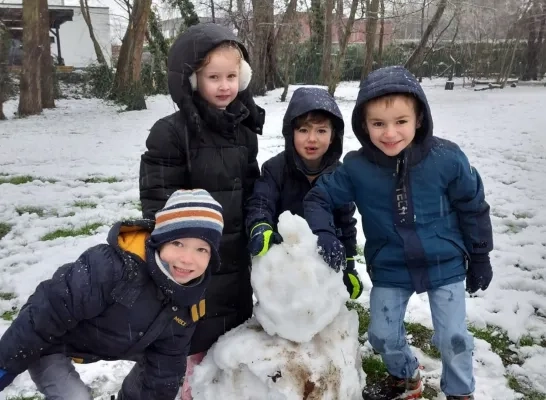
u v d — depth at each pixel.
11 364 1.93
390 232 2.42
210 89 2.32
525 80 31.91
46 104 20.06
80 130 13.78
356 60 31.97
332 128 2.49
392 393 2.72
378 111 2.27
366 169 2.43
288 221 2.18
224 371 2.12
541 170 7.96
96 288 1.87
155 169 2.33
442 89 26.91
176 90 2.34
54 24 30.00
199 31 2.30
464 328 2.39
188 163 2.34
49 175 8.32
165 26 26.83
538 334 3.48
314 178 2.57
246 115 2.44
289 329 2.06
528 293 3.99
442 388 2.50
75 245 5.12
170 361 2.09
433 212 2.41
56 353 2.06
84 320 1.98
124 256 1.92
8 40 18.08
